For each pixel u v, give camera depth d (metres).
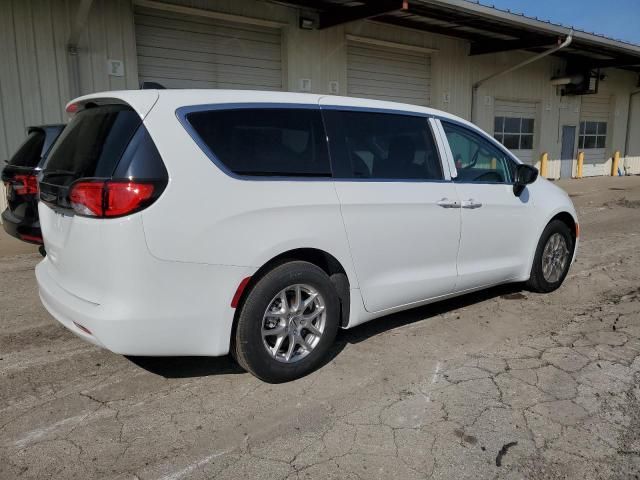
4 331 4.32
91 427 2.90
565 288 5.50
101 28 9.63
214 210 2.94
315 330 3.47
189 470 2.54
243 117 3.21
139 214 2.72
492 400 3.17
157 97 2.97
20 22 8.86
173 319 2.87
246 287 3.14
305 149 3.43
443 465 2.56
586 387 3.32
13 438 2.79
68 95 9.41
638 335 4.18
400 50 14.68
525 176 4.65
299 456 2.64
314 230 3.33
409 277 3.93
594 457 2.63
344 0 11.29
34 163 5.45
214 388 3.34
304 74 12.51
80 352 3.90
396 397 3.22
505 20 13.06
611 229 9.38
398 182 3.84
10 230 5.61
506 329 4.34
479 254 4.44
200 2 10.62
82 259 2.85
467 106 16.75
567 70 20.03
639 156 25.14
